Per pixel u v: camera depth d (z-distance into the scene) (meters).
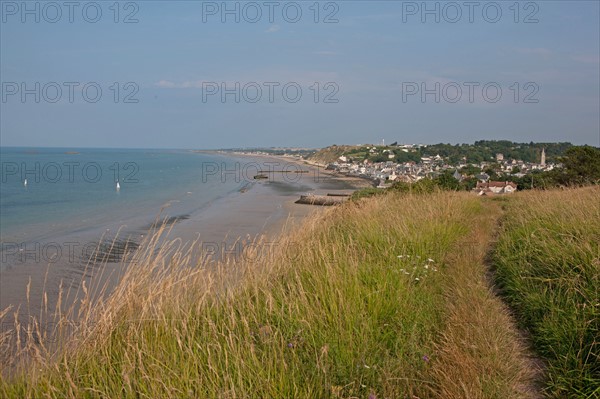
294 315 4.68
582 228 7.11
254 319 4.52
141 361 3.72
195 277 5.05
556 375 4.28
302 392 3.66
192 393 3.48
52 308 9.59
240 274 5.62
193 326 4.32
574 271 6.00
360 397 3.77
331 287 5.06
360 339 4.42
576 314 4.96
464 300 6.05
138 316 4.33
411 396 3.79
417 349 4.52
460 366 4.25
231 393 3.47
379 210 11.00
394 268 6.42
